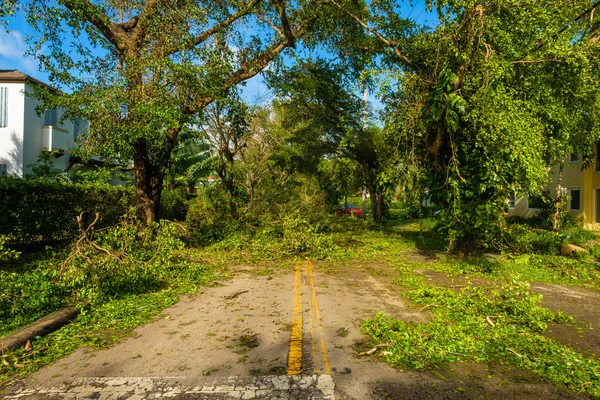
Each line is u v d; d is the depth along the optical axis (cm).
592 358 425
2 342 438
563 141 1066
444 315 564
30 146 1720
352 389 350
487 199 955
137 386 356
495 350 438
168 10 1059
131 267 711
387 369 391
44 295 579
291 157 2183
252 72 1292
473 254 1084
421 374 381
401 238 1634
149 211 1177
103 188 1371
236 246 1217
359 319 552
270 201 2128
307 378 370
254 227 1628
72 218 1207
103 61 1075
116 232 873
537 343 455
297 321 540
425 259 1098
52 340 471
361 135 1855
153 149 1204
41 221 1077
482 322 529
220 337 480
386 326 499
